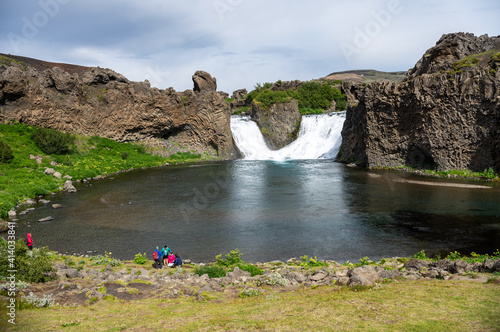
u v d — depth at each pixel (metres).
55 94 72.88
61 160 63.22
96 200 45.28
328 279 17.95
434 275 17.80
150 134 88.19
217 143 92.75
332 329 10.59
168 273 21.34
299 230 33.22
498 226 32.66
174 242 30.33
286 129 104.31
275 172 67.38
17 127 64.75
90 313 13.46
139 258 25.36
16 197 43.53
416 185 52.81
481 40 72.06
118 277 19.66
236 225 34.88
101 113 79.62
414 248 28.06
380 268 19.47
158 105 86.19
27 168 55.59
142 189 52.06
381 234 31.64
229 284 18.83
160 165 78.31
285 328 10.95
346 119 87.00
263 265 24.45
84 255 27.42
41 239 30.94
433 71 69.38
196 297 15.77
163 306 14.51
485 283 15.39
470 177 57.97
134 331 11.31
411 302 12.70
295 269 22.09
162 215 38.38
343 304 12.88
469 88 59.22
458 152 60.84
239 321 11.85
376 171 67.25
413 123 67.38
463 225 33.28
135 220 36.62
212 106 92.25
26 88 66.88
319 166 75.50
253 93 138.50
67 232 32.88
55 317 12.79
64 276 19.55
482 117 58.03
